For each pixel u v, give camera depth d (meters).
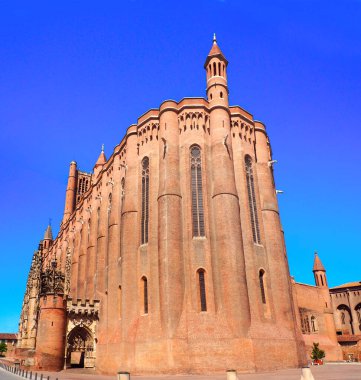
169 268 37.66
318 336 61.69
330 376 27.64
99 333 45.81
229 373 20.47
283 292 41.56
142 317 38.66
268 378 26.94
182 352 34.31
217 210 40.97
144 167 46.28
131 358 36.53
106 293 48.28
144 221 43.56
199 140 44.53
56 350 44.22
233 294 36.69
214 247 39.91
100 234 53.88
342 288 85.81
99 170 66.69
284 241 49.56
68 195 98.56
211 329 35.56
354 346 65.50
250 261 40.62
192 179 43.06
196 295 37.44
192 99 46.41
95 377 34.84
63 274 66.81
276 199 51.00
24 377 33.69
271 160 52.97
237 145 46.31
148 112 48.28
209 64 49.66
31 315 74.62
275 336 37.53
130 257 42.16
